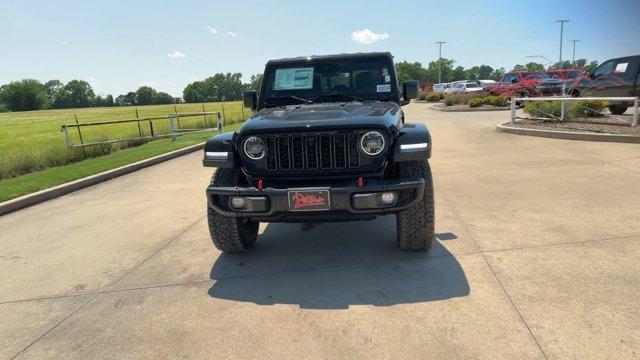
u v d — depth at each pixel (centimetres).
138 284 402
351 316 322
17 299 389
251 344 296
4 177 1090
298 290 370
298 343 293
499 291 341
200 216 605
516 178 693
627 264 370
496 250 418
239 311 341
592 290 332
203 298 366
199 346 298
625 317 295
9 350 310
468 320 305
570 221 481
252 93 537
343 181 375
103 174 925
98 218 634
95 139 1531
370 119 373
